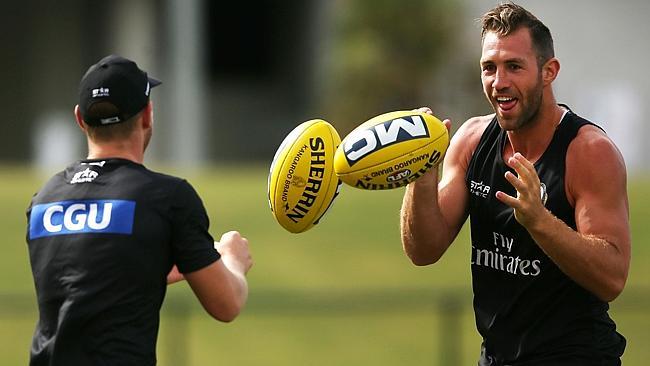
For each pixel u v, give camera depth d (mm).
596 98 111438
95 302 16203
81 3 131750
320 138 18844
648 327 49656
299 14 133625
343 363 47750
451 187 19141
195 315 51625
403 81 116688
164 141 115125
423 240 18922
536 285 18297
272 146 139125
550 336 18422
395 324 50656
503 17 17703
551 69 17891
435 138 17781
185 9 92062
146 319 16438
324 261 58781
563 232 16812
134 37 125750
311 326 52156
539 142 18156
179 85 92188
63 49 132125
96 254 16328
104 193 16641
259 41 142500
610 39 117312
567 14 117625
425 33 117500
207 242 16844
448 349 40219
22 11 131250
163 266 16578
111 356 16109
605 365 18531
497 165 18609
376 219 66125
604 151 17750
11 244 60688
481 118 19500
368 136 17656
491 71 17859
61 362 16203
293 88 138875
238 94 141750
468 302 41219
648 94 115938
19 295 45844
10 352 47125
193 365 46375
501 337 18828
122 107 16781
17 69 132000
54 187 17016
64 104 132750
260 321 52219
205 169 87250
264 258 58750
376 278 56531
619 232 17469
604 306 18688
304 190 18625
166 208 16578
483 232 18812
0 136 132000
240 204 67688
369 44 117500
